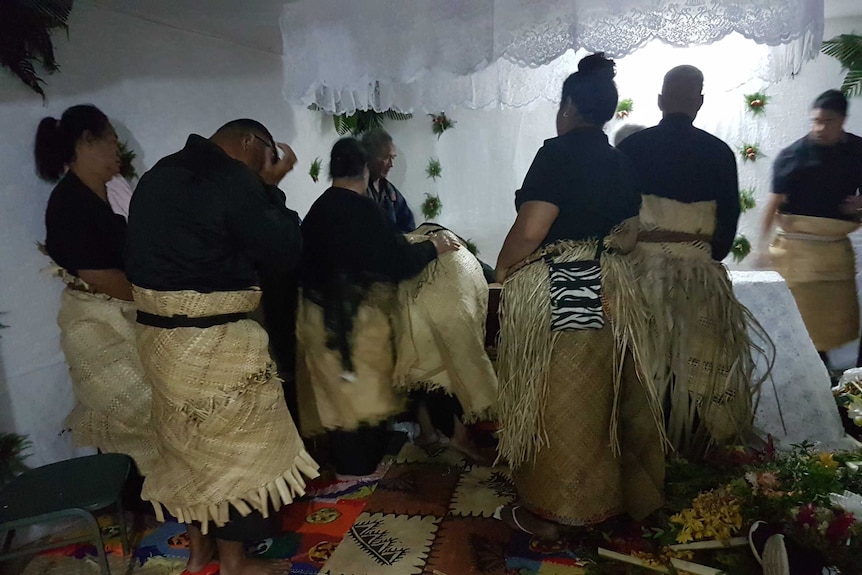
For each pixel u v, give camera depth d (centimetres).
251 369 151
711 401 185
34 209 189
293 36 170
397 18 154
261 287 181
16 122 182
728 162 163
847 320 195
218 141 158
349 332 191
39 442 194
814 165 174
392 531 186
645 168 161
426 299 200
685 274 171
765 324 197
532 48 144
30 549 167
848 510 154
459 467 220
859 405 205
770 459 182
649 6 136
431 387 213
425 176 194
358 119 194
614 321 157
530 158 182
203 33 209
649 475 170
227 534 158
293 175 221
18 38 174
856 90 164
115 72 204
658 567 160
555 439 161
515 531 182
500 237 197
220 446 150
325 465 213
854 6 165
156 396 154
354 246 183
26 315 189
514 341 164
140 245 143
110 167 188
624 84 162
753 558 156
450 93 181
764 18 132
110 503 153
